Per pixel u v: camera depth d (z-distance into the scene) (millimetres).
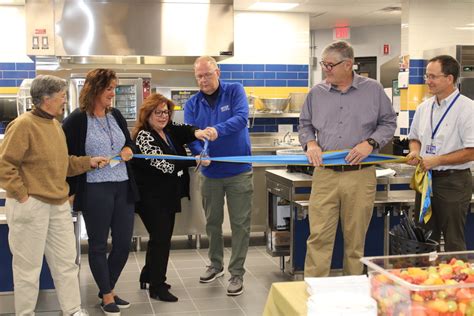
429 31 6781
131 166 4023
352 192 3402
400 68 7027
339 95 3449
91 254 3785
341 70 3342
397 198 4297
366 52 9312
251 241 6270
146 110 4035
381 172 4293
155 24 6465
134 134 4082
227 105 4191
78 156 3590
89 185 3643
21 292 3363
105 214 3697
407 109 6887
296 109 7184
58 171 3363
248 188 4293
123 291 4477
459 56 6230
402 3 6887
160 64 6895
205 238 6352
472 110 3465
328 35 9422
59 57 6395
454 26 6812
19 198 3230
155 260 4215
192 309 4055
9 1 6441
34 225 3295
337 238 4285
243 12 7215
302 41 7406
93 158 3543
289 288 2141
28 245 3320
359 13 7660
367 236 4301
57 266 3465
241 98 4156
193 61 6785
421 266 1955
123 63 6809
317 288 1982
